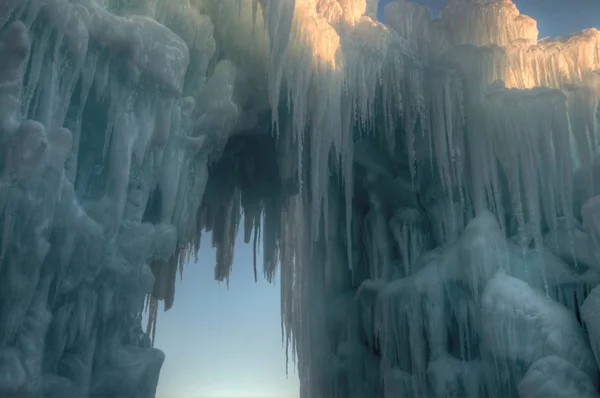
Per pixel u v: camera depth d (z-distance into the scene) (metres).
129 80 7.34
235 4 10.08
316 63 10.08
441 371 10.33
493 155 11.20
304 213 13.54
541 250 10.52
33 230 5.68
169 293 11.01
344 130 10.84
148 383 7.22
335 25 10.65
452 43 12.73
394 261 12.81
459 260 10.89
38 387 5.68
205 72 9.46
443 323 10.83
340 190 13.88
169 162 8.12
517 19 12.98
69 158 6.75
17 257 5.60
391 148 12.19
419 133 11.98
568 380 8.90
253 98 11.09
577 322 9.88
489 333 9.77
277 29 9.48
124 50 7.29
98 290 6.80
